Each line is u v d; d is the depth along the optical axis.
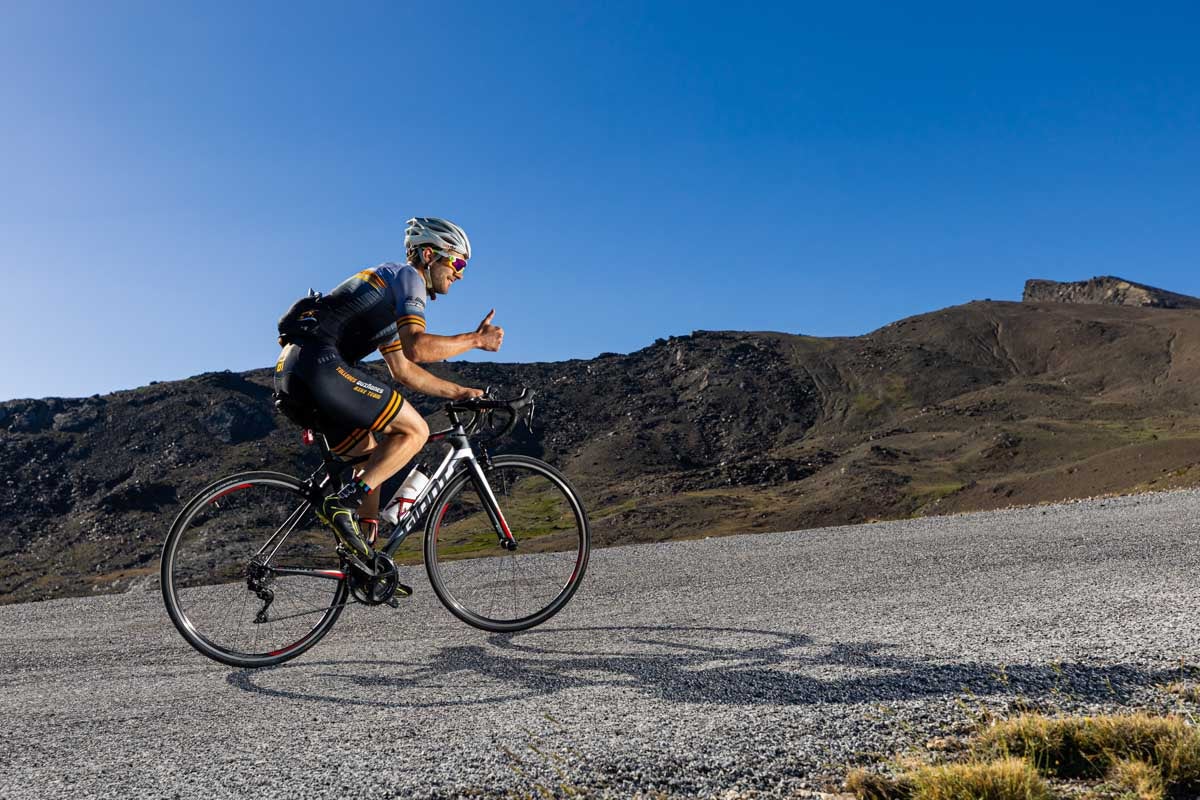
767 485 152.25
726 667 3.32
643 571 7.33
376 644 4.34
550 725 2.70
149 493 146.25
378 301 3.88
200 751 2.67
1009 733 2.43
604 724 2.67
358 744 2.64
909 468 144.50
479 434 4.49
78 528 136.38
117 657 4.62
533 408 4.47
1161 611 3.85
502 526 4.48
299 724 2.90
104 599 7.50
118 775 2.50
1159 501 11.23
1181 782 2.19
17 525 138.75
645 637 4.14
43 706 3.41
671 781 2.26
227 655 3.89
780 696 2.86
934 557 6.93
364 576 3.96
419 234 4.14
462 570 5.10
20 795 2.39
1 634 5.86
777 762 2.35
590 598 5.80
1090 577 5.20
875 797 2.15
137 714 3.17
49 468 157.25
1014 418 177.00
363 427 3.90
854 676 3.05
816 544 8.98
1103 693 2.76
